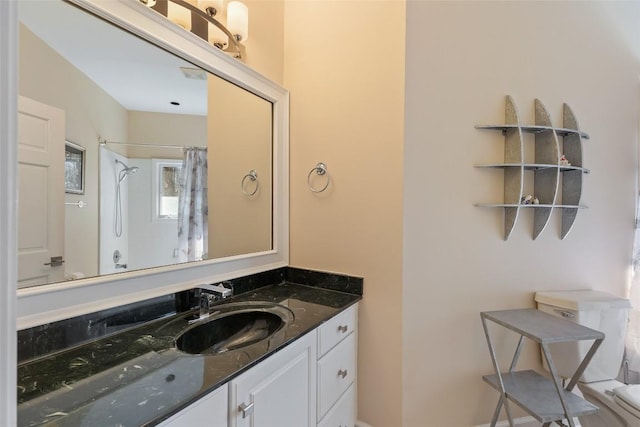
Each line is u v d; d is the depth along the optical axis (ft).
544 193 5.25
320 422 4.10
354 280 5.24
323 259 5.60
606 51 5.75
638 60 5.91
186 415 2.25
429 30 4.93
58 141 3.02
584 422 5.16
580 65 5.60
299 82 5.80
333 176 5.47
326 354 4.23
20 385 2.39
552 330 4.09
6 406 1.20
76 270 3.14
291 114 5.90
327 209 5.54
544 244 5.46
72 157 3.14
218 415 2.54
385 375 5.05
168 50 3.87
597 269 5.73
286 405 3.41
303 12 5.75
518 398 4.39
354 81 5.24
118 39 3.43
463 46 5.09
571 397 4.42
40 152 2.89
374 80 5.06
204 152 4.51
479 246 5.20
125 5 3.36
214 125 4.63
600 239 5.74
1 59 1.15
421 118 4.91
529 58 5.36
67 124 3.09
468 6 5.12
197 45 4.17
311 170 5.70
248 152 5.25
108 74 3.41
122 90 3.55
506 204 5.07
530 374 5.02
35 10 2.84
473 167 5.14
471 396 5.23
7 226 1.19
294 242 5.92
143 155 3.82
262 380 3.04
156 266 3.91
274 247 5.77
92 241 3.29
